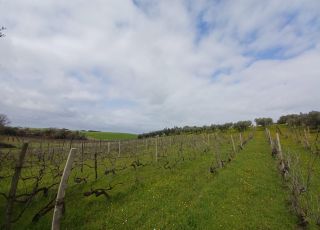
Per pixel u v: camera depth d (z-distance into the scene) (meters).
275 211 13.87
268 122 126.88
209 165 28.08
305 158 29.69
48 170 28.53
